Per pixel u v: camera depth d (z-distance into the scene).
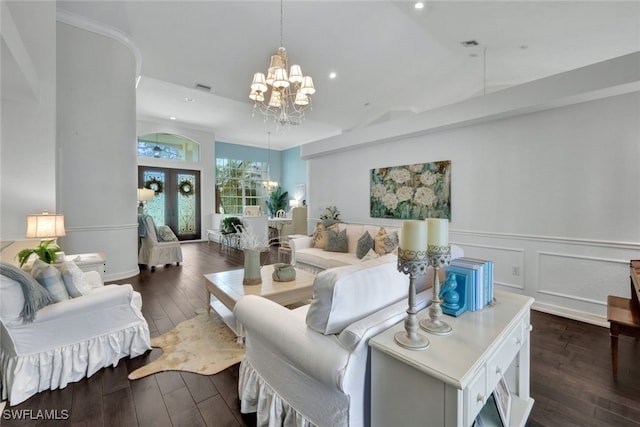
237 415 1.63
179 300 3.46
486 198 3.63
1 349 1.83
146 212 7.85
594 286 2.86
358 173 5.31
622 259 2.71
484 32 3.42
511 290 3.41
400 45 4.13
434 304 1.27
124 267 4.35
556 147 3.08
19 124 3.14
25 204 3.17
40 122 3.22
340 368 1.12
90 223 3.98
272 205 10.65
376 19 3.63
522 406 1.59
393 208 4.72
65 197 3.79
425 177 4.27
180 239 8.52
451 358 1.02
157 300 3.45
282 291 2.57
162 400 1.74
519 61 4.14
